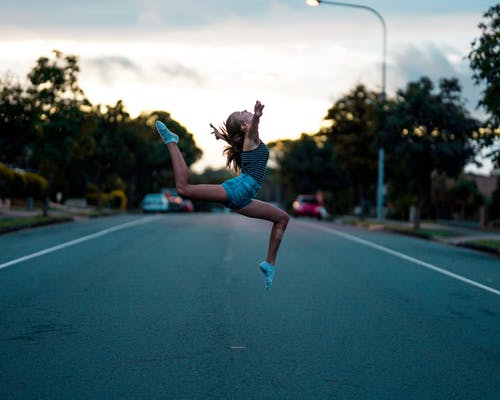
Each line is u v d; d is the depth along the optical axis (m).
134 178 63.88
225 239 22.09
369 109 41.25
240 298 10.42
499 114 19.62
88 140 32.47
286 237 24.27
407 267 15.31
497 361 6.88
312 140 61.97
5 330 7.97
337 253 18.31
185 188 6.15
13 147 27.52
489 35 18.94
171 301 10.05
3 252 16.70
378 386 5.93
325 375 6.25
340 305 9.99
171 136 6.25
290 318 8.91
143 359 6.73
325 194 68.88
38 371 6.26
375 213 61.00
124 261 15.11
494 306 10.21
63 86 30.47
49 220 29.89
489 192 54.09
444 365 6.68
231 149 6.61
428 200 44.91
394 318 9.06
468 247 22.83
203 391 5.70
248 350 7.14
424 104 28.70
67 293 10.63
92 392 5.64
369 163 42.16
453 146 28.83
